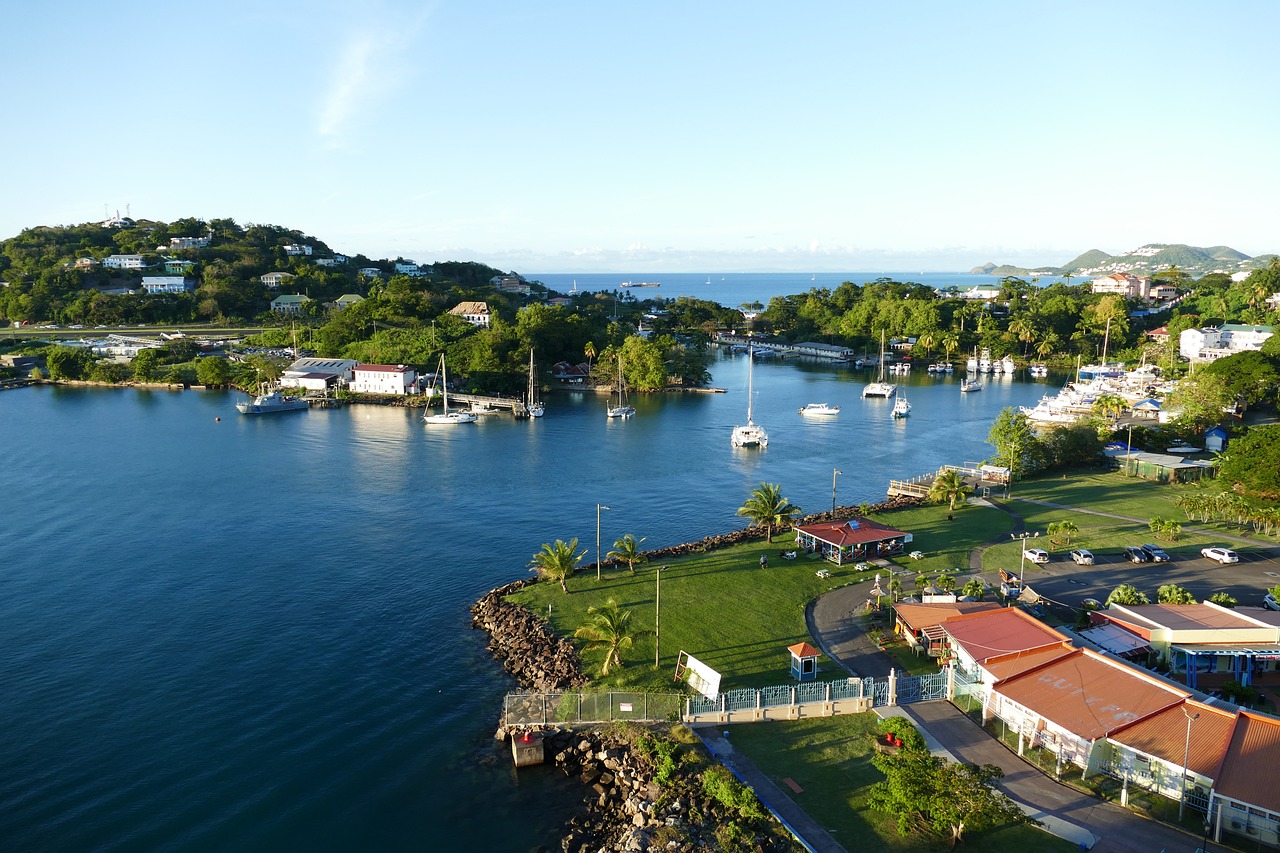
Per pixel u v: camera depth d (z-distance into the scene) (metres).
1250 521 109.19
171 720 66.38
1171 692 56.25
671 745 57.41
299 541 112.44
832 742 57.91
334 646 80.06
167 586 95.81
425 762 60.88
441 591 94.25
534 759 60.25
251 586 95.81
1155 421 189.50
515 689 71.44
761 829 48.66
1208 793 47.62
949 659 68.81
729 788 51.31
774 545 103.75
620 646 70.38
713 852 47.09
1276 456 106.31
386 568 101.94
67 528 117.94
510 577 98.56
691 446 182.00
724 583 90.00
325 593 93.69
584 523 121.19
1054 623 77.06
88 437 188.25
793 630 77.50
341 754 61.75
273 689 71.62
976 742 57.53
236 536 114.81
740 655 72.44
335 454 171.75
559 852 51.16
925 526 111.44
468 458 168.12
